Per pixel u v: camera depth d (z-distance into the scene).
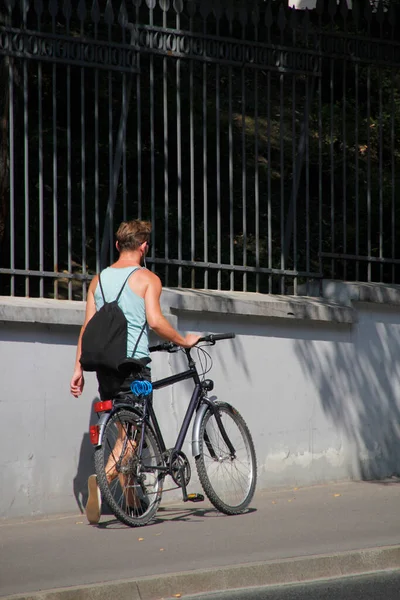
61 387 16.84
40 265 17.53
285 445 19.22
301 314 19.28
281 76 19.84
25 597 11.59
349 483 19.89
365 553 13.81
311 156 31.55
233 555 13.59
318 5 20.27
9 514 16.28
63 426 16.86
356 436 20.16
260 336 19.02
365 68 23.77
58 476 16.78
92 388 17.22
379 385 20.48
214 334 17.77
